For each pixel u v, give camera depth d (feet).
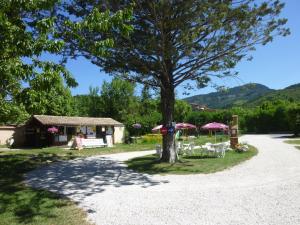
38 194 37.01
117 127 153.17
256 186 38.96
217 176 46.68
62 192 38.58
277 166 54.19
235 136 89.25
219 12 50.60
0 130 141.38
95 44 30.04
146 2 50.98
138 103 215.72
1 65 28.07
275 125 195.00
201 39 54.29
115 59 55.83
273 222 25.48
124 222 26.68
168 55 52.34
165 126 62.08
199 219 26.84
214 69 56.59
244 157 67.00
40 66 28.53
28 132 131.03
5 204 32.58
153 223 26.22
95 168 59.36
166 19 52.13
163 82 61.26
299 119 146.30
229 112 202.28
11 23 28.35
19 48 27.84
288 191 35.68
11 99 32.40
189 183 42.24
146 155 83.20
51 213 29.48
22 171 56.59
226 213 28.25
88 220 27.40
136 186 41.45
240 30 53.31
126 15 29.14
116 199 34.60
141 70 58.70
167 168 55.26
